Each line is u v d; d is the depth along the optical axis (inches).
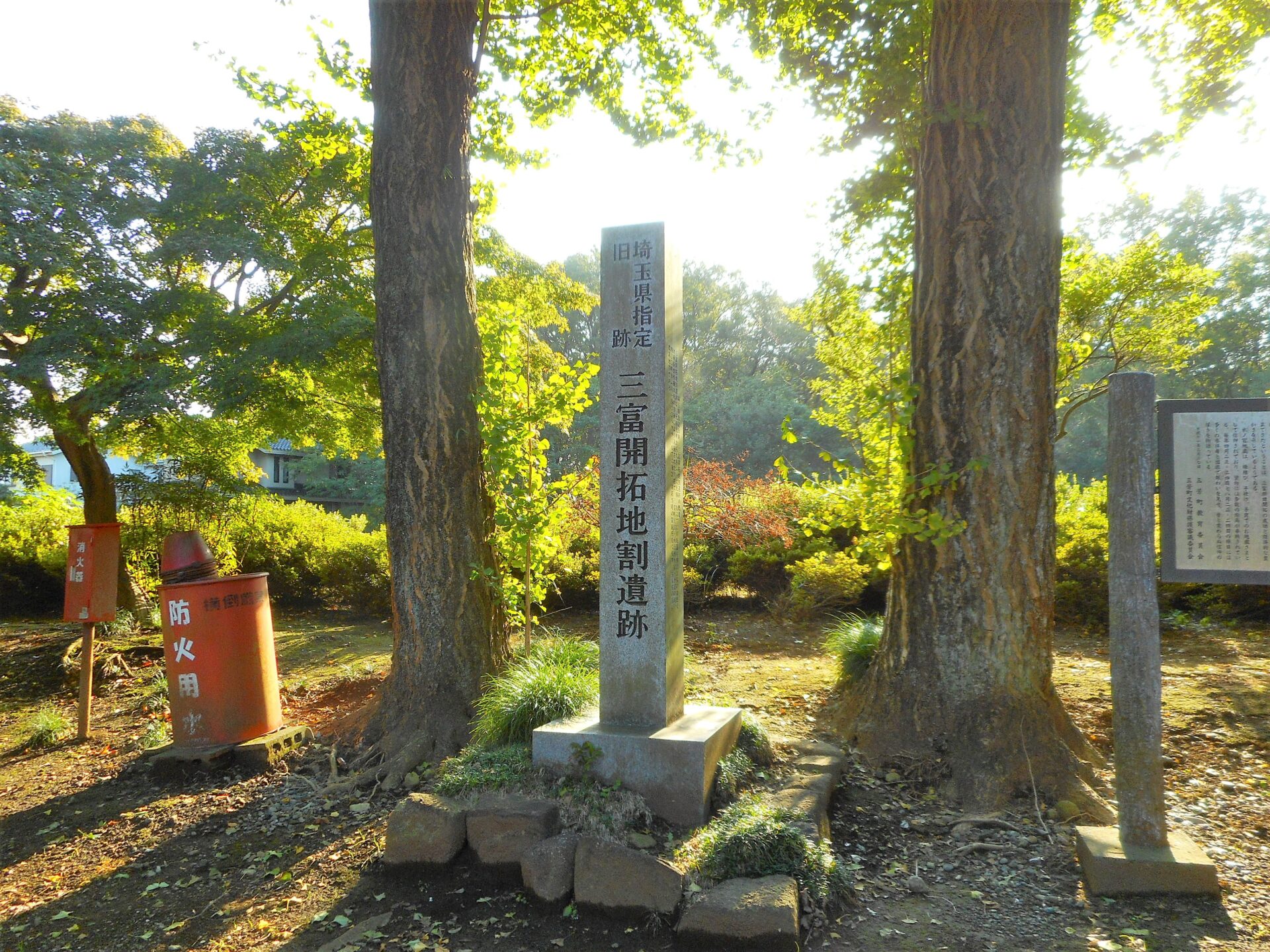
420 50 216.7
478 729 191.2
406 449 217.2
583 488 428.1
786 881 126.6
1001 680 181.2
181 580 211.6
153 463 385.7
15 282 317.1
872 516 195.6
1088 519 363.9
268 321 335.6
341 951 127.4
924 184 193.9
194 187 317.1
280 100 335.0
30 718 287.6
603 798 151.3
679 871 132.0
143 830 178.1
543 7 318.0
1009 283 181.2
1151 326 336.8
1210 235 960.9
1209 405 137.3
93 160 305.1
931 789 173.3
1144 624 134.3
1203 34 289.7
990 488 181.9
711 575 419.2
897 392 193.3
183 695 208.2
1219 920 122.9
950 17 188.4
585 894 132.3
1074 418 1016.2
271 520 514.0
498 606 227.5
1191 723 202.8
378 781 191.9
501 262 398.3
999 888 136.5
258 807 185.5
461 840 147.6
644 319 167.3
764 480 544.4
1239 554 135.1
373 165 223.5
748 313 1393.9
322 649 367.9
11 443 321.1
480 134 354.9
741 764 167.2
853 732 195.6
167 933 136.6
